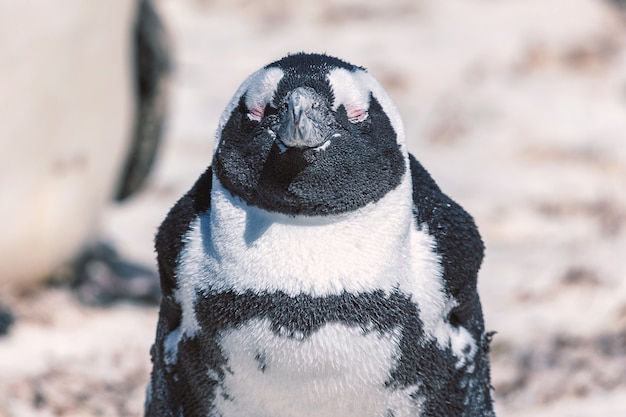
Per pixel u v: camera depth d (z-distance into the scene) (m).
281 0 54.12
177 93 43.38
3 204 22.70
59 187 23.55
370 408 10.71
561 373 18.88
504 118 40.31
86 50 23.20
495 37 49.31
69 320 22.53
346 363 10.35
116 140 24.98
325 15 53.09
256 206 10.41
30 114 22.41
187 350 10.88
